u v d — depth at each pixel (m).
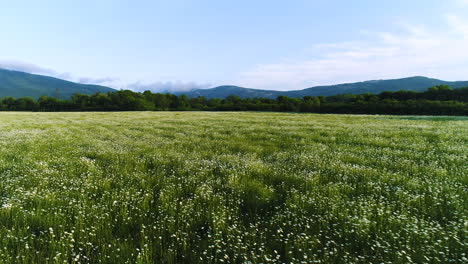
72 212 4.95
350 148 12.52
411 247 3.87
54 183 6.80
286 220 4.69
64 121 33.03
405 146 12.70
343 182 7.12
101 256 3.57
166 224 4.57
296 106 89.75
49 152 11.65
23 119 36.06
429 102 64.12
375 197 6.00
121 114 51.34
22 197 5.53
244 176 7.67
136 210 5.20
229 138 17.05
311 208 5.32
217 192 6.36
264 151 12.20
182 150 12.41
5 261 3.28
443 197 5.83
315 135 17.66
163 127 24.77
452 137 15.41
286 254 3.71
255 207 5.47
